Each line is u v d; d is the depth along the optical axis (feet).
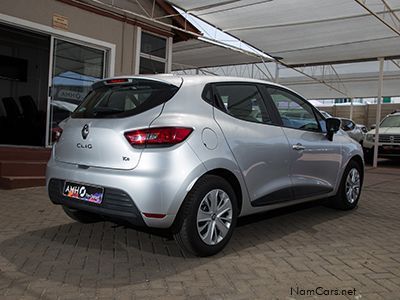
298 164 16.48
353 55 43.91
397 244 15.16
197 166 12.39
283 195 15.75
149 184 11.83
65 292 10.55
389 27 31.45
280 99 16.84
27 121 28.22
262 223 17.83
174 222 12.53
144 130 12.22
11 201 20.30
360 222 18.30
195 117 13.00
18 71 27.76
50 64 27.68
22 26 25.88
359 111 101.04
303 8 30.45
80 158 13.38
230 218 13.73
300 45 40.29
